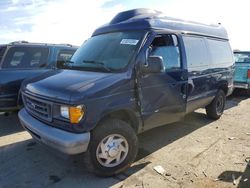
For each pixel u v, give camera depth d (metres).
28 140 4.98
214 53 5.79
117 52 3.95
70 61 4.52
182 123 6.09
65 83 3.48
